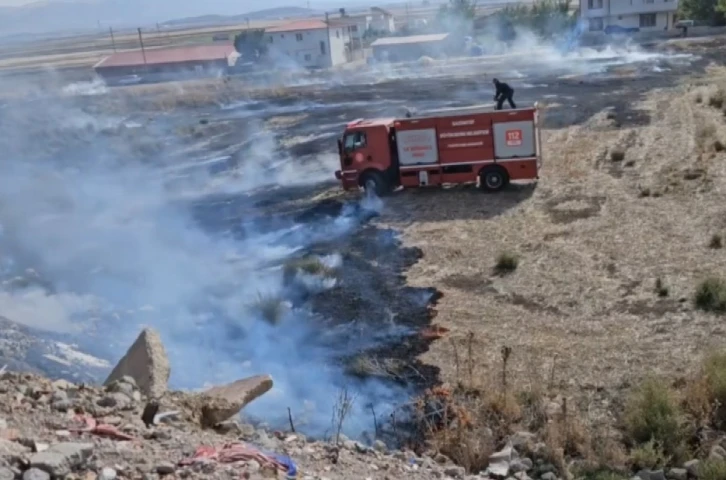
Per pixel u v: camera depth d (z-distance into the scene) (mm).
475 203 25469
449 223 23688
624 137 32438
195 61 100625
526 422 11742
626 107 39469
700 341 14266
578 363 13875
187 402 8734
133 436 7176
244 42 104812
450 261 20391
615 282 17672
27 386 8266
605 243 20297
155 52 107000
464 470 9859
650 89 45000
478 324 16203
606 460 10484
